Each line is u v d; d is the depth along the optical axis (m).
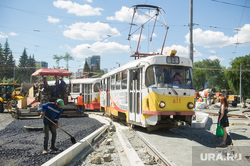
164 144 7.98
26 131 10.93
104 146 8.23
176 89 9.70
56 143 8.02
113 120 15.41
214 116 18.16
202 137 9.36
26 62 110.62
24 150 7.03
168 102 9.58
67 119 16.31
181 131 10.77
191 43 16.73
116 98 14.09
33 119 15.88
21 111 16.33
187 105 9.77
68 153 6.09
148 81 10.02
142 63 10.43
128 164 6.03
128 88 11.81
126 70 12.23
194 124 11.80
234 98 38.34
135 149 7.39
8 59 99.88
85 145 7.72
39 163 5.72
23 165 5.55
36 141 8.38
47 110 6.90
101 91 19.48
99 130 10.36
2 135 9.93
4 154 6.56
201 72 91.06
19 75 104.75
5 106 21.91
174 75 10.00
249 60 65.88
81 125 12.90
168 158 6.22
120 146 8.20
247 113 22.23
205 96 37.09
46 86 17.86
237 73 66.06
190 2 16.84
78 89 24.62
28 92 22.55
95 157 6.31
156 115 9.55
